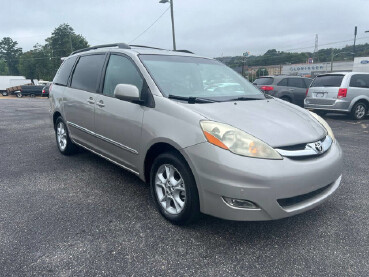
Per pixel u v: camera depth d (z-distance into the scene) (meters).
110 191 3.78
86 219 3.07
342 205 3.41
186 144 2.66
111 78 3.86
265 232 2.85
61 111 4.98
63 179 4.19
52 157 5.27
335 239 2.74
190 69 3.80
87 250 2.54
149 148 3.09
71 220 3.04
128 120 3.35
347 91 9.75
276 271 2.31
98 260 2.41
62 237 2.73
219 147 2.50
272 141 2.58
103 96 3.86
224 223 3.00
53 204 3.41
